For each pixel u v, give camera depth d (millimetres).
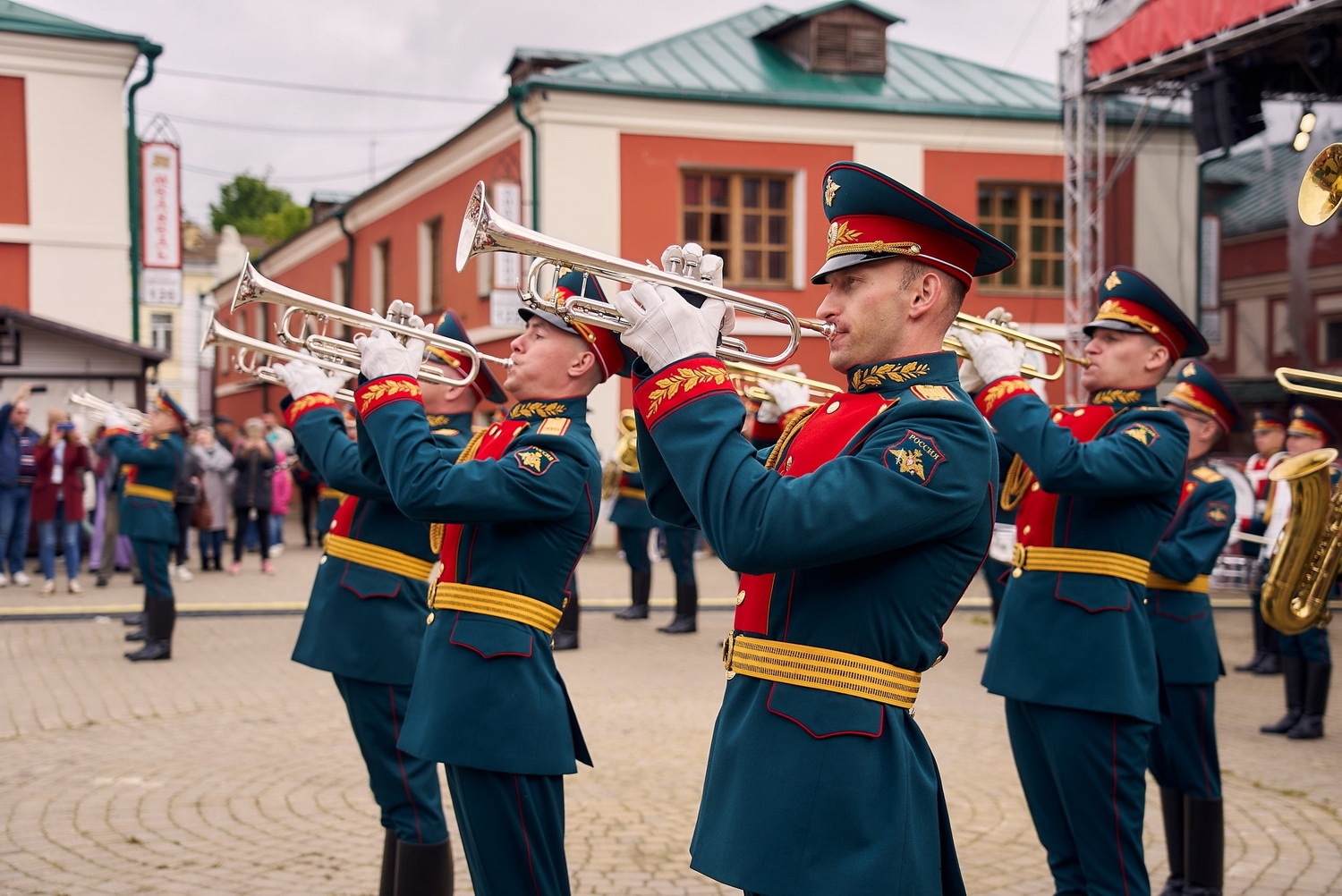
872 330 2342
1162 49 13180
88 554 15062
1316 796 5797
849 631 2264
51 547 12227
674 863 4641
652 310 2275
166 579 8781
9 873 4469
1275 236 17578
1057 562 3682
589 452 3270
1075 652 3561
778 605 2322
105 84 16875
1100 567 3615
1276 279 17562
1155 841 5129
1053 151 18156
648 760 6129
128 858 4648
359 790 5574
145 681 7992
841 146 17625
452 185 19688
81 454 12438
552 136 16719
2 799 5379
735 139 17312
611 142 16922
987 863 4715
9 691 7652
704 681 8250
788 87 17734
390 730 3885
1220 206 18562
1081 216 15242
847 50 18250
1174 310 3850
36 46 16484
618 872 4543
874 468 2162
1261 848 4992
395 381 3133
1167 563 4559
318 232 26359
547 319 3281
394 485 3018
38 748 6277
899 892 2215
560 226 16797
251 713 7105
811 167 17516
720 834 2299
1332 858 4852
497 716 3102
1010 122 17969
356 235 24297
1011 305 17969
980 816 5305
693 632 10469
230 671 8383
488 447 3334
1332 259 16891
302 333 3973
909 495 2158
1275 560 4293
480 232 2498
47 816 5145
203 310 31203
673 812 5277
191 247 42719
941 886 2371
